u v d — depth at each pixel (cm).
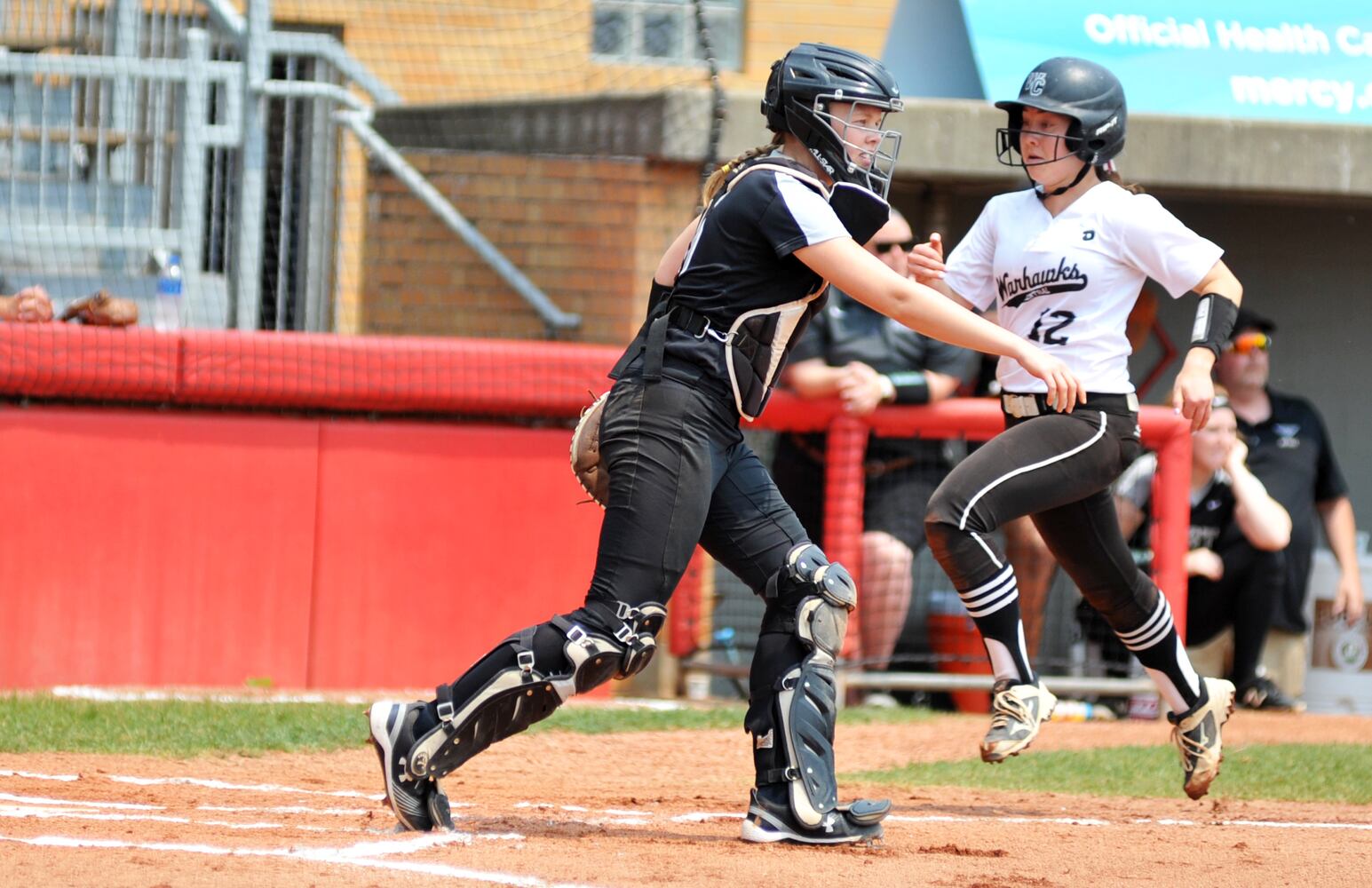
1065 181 1827
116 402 2772
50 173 3328
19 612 2697
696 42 4162
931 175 3491
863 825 1439
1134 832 1617
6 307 2880
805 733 1421
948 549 1753
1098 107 1792
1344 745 2548
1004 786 2041
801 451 2859
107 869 1166
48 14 3428
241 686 2772
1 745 2011
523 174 3509
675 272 1404
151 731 2159
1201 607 3098
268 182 3434
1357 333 4112
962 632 2961
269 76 3706
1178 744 1881
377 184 3547
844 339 2817
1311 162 3606
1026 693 1775
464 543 2870
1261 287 4091
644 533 1338
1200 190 3641
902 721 2669
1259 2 3734
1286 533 3078
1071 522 1809
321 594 2814
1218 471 3089
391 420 2878
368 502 2834
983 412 2836
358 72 3622
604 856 1312
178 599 2762
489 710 1354
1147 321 3741
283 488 2805
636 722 2520
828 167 1373
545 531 2903
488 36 4053
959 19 3656
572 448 1405
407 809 1379
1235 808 1888
